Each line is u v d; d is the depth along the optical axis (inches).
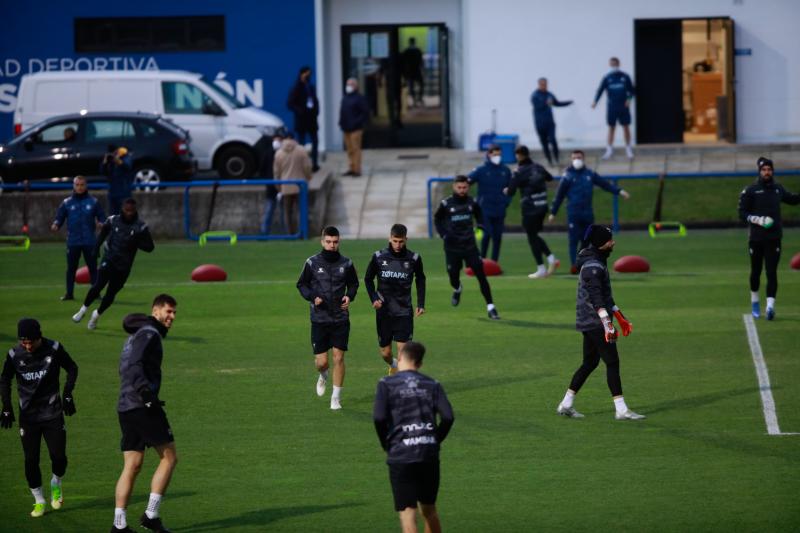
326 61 4894.2
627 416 1699.1
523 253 3380.9
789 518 1311.5
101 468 1544.0
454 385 1921.8
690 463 1509.6
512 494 1411.2
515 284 2851.9
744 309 2486.5
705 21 4773.6
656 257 3257.9
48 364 1350.9
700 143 4734.3
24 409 1353.3
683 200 3956.7
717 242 3516.2
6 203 3764.8
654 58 4707.2
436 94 4928.6
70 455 1596.9
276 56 4746.6
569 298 2647.6
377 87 4926.2
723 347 2148.1
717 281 2844.5
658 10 4670.3
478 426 1690.5
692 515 1326.3
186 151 3880.4
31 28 4756.4
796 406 1761.8
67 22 4751.5
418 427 1147.9
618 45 4690.0
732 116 4697.3
